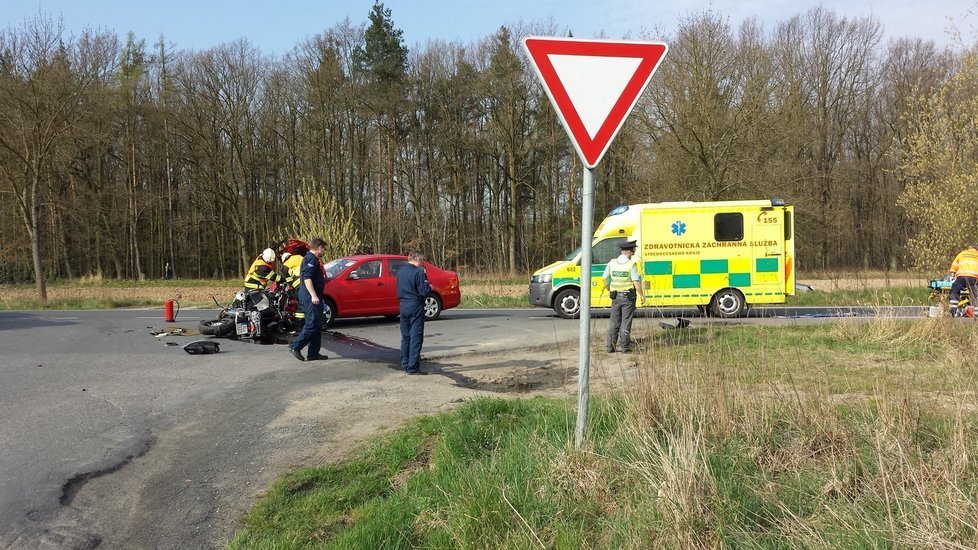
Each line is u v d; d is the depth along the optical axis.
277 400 7.00
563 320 14.49
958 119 17.75
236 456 5.23
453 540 3.41
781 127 26.33
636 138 27.72
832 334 9.76
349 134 42.31
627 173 32.66
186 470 4.93
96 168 43.84
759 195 25.61
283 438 5.66
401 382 7.89
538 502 3.62
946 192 18.08
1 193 33.19
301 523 3.97
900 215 38.12
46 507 4.25
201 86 40.44
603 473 3.88
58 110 26.05
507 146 40.34
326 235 23.81
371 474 4.70
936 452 3.97
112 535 3.92
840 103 39.84
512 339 11.41
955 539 2.86
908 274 20.12
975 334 7.36
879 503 3.31
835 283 20.00
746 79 26.50
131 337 11.91
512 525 3.43
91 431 5.85
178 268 49.75
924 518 2.94
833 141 39.91
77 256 47.00
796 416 4.46
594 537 3.32
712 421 4.38
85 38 28.48
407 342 8.59
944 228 17.95
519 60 38.97
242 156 42.66
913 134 18.78
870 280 22.75
